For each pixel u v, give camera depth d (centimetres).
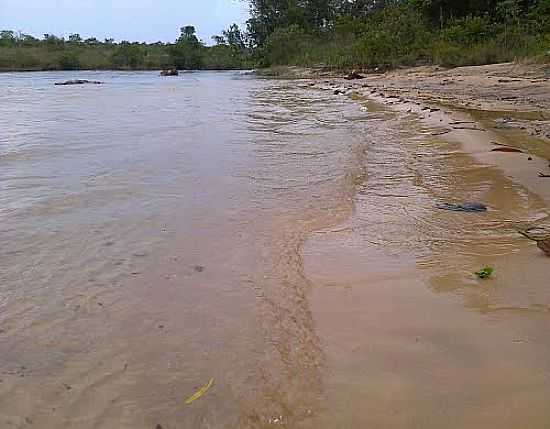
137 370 240
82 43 5825
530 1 2714
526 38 2283
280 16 4997
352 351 251
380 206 471
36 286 318
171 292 311
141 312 289
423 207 467
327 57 3397
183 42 5219
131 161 641
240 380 232
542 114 1011
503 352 246
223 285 321
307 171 594
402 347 253
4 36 5419
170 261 354
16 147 727
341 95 1677
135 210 457
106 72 4434
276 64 4166
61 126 951
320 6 4878
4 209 456
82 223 423
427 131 840
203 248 376
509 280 320
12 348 257
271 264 350
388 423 203
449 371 233
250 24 5231
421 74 2211
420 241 388
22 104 1423
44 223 423
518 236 395
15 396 224
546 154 659
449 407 210
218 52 5528
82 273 335
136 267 344
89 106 1361
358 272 337
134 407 216
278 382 229
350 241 390
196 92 1942
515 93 1348
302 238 396
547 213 446
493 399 214
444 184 539
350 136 815
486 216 442
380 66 2792
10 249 371
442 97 1370
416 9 3167
